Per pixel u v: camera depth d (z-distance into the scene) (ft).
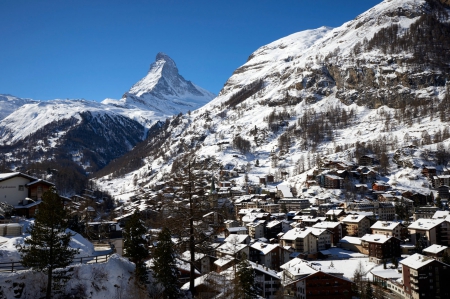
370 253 429.38
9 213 169.58
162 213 138.82
